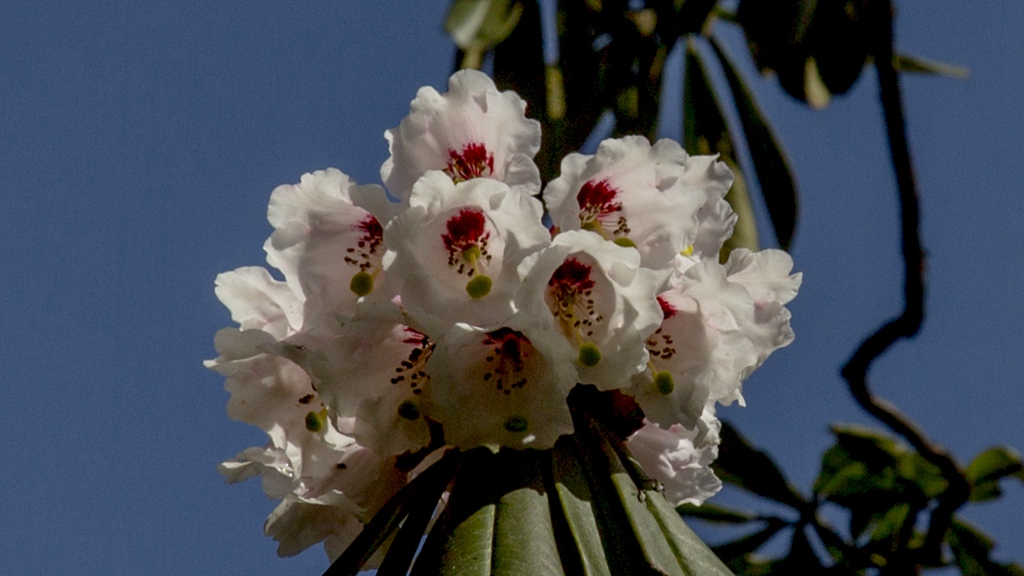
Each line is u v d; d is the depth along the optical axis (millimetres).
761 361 1383
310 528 1401
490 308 1335
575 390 1370
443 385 1332
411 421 1355
